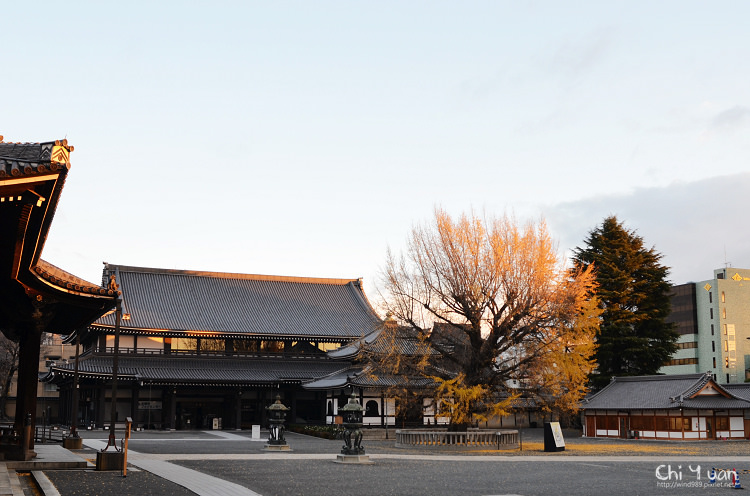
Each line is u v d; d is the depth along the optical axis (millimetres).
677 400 55062
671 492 21812
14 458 24984
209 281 89812
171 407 72250
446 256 46594
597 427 61625
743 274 124062
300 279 95750
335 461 33031
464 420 44688
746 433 57750
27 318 24734
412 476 26047
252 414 78875
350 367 71000
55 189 15000
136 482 21625
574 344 47188
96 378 69250
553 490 22062
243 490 20250
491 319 45781
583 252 75062
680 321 126250
